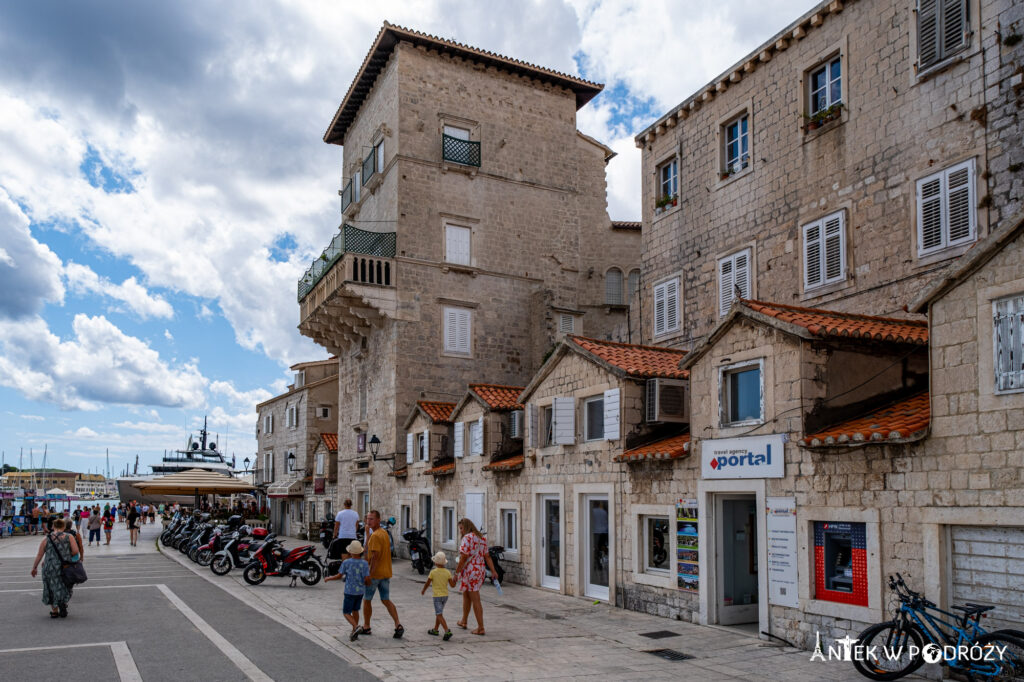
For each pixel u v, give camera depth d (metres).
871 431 11.09
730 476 13.71
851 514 11.43
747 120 21.12
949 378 10.34
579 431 18.33
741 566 14.62
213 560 22.59
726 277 21.28
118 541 40.22
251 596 17.83
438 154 31.45
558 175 34.09
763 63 20.45
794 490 12.41
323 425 44.88
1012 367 9.62
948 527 10.30
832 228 18.05
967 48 15.27
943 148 15.63
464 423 23.97
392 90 31.42
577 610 16.09
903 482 10.78
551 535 19.52
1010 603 9.58
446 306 30.91
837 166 18.08
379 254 30.47
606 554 17.38
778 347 12.88
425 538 24.25
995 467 9.70
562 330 32.44
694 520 14.57
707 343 14.35
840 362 12.72
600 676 10.50
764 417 13.08
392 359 29.92
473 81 32.59
